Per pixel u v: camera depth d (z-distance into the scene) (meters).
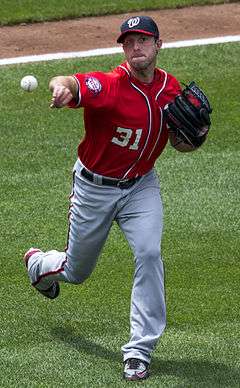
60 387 26.47
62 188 39.47
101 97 26.11
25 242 35.50
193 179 40.09
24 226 36.62
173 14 56.53
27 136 44.03
